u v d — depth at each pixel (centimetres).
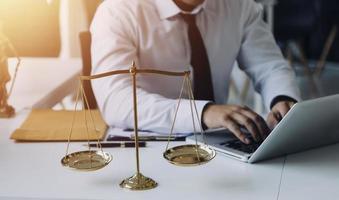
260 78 200
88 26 231
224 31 197
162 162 131
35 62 251
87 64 198
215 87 201
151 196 111
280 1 505
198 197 110
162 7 185
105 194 112
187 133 150
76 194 112
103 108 162
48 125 160
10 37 227
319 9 512
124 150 140
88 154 125
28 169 127
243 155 129
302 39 512
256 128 138
